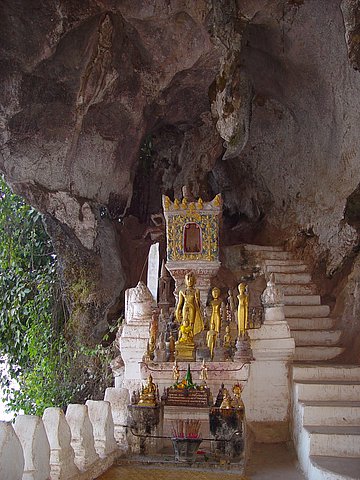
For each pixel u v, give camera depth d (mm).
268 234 11789
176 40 9891
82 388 9930
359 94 8719
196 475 5117
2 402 10797
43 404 9906
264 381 6715
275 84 10984
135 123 10805
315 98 10109
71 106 9688
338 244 9484
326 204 9984
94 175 10664
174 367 6137
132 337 6762
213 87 10328
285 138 11539
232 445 5457
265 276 10086
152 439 5633
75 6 8844
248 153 12492
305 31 9352
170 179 12812
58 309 10844
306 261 10328
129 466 5344
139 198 13078
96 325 10422
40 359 10422
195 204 8648
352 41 6617
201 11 9172
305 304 9289
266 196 12383
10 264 11297
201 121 12039
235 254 10594
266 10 9320
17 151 9594
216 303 6844
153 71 10305
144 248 11438
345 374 6555
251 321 6945
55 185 10117
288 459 5980
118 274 10609
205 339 6949
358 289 8477
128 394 6008
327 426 5656
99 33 9297
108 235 10672
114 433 5789
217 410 5535
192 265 8469
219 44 9320
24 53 8852
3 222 11297
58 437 4352
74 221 10328
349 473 4680
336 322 8641
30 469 3918
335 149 9680
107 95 10117
